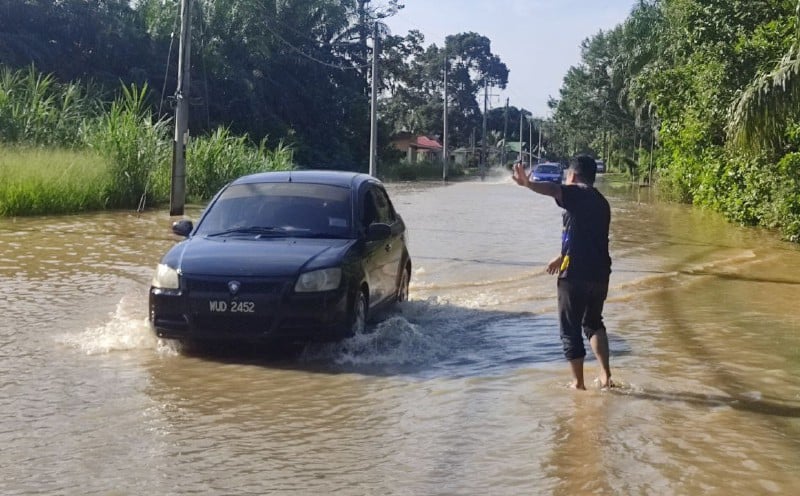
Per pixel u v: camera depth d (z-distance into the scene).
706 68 25.09
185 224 8.79
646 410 6.22
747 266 14.35
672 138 33.19
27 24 38.75
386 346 8.02
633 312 10.12
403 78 69.38
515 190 41.94
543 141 132.75
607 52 69.06
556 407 6.27
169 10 45.09
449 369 7.36
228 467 5.06
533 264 13.84
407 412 6.14
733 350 8.17
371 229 8.62
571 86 77.62
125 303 9.75
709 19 22.62
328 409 6.20
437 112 107.88
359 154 60.28
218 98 47.03
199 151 28.33
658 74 32.75
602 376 6.85
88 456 5.19
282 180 9.38
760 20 22.27
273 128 48.97
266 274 7.50
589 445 5.48
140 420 5.88
